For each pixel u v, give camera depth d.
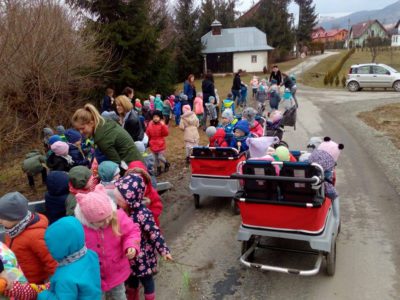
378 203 6.88
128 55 19.84
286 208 4.27
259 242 5.06
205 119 15.67
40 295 2.71
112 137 4.89
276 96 16.61
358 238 5.62
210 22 55.84
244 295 4.41
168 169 10.01
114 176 4.16
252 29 53.53
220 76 50.19
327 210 4.59
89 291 2.77
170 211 7.16
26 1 10.80
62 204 4.53
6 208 3.12
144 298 4.38
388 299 4.17
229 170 6.74
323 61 60.00
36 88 10.21
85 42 14.02
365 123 14.79
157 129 9.39
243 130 7.16
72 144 7.02
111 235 3.35
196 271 4.99
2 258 2.71
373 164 9.23
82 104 14.20
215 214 6.92
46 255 3.21
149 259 3.89
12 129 9.53
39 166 8.75
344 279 4.60
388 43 74.31
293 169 4.26
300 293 4.39
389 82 27.14
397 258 5.00
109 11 19.72
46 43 10.70
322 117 16.80
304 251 4.68
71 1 15.22
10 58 9.12
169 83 23.11
